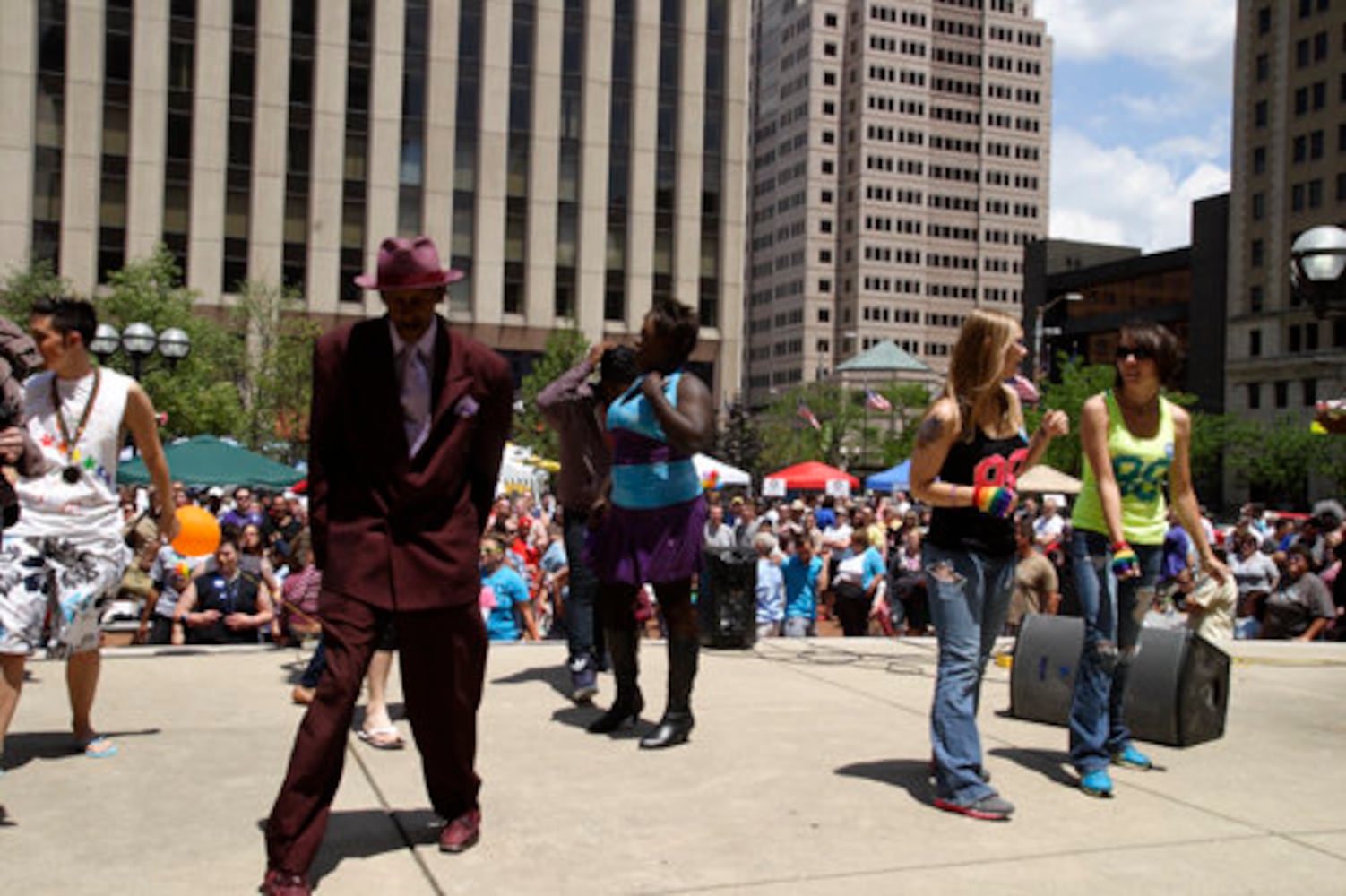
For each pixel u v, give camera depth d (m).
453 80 53.78
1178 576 9.02
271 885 3.06
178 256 49.88
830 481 31.27
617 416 5.05
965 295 149.12
